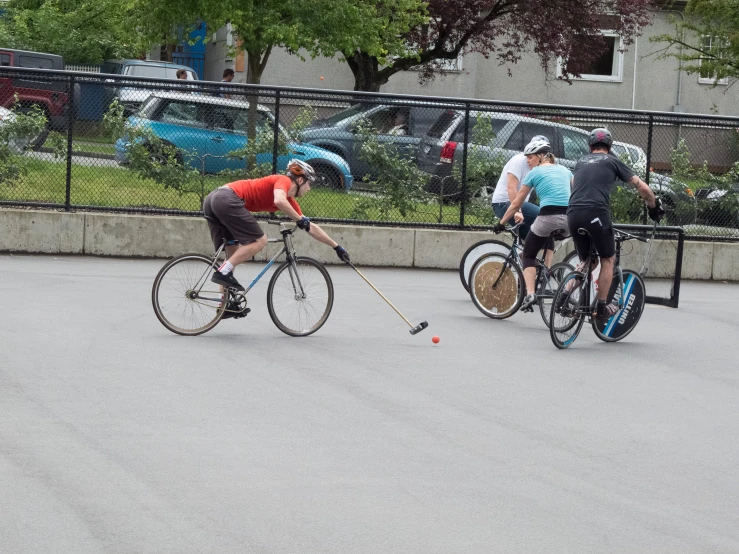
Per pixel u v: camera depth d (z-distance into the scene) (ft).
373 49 78.48
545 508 17.13
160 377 24.75
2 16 103.30
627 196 49.67
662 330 35.78
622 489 18.39
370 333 31.94
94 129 45.11
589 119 49.19
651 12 108.78
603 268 31.58
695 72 100.27
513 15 89.97
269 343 29.45
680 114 49.90
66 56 99.25
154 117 45.55
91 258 44.16
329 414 22.36
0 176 44.73
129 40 85.30
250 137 46.39
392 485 17.89
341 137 47.06
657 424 23.12
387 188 47.44
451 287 42.37
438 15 87.81
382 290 40.55
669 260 49.03
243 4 71.67
